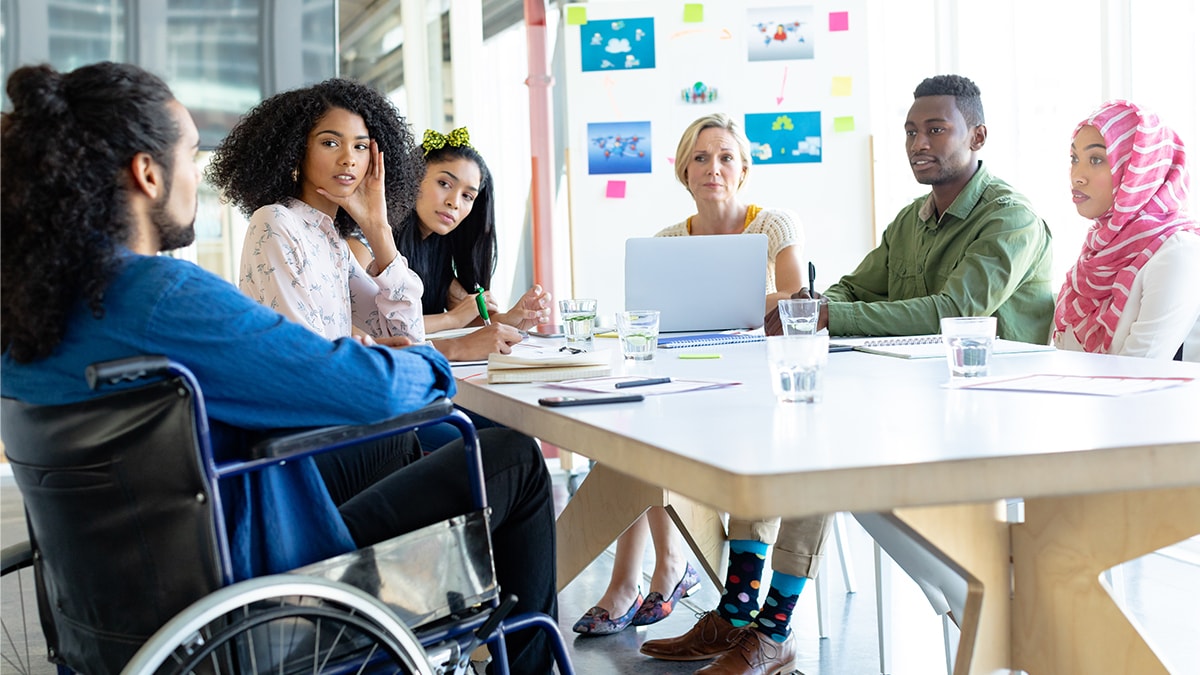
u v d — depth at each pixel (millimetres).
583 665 2447
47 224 1212
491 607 1413
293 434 1247
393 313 2438
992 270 2822
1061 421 1152
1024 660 1387
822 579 2596
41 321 1212
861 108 4348
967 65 4379
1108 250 2721
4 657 2201
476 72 5609
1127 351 2578
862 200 4363
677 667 2395
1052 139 3881
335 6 4805
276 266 2104
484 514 1402
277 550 1286
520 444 1650
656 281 2637
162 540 1185
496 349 2197
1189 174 2918
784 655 2244
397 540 1327
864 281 3361
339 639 1249
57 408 1206
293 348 1261
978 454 986
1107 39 3465
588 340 2291
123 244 1276
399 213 2586
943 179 3057
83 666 1327
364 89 2354
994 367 1737
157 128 1288
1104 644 1323
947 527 1336
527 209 5723
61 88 1245
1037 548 1353
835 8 4344
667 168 4406
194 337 1217
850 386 1544
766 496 931
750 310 2658
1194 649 2371
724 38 4367
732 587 2361
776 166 4359
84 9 4418
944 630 1939
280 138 2248
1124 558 1309
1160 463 1005
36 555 1406
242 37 4668
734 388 1550
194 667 1136
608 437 1187
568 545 2447
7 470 4961
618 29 4391
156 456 1163
